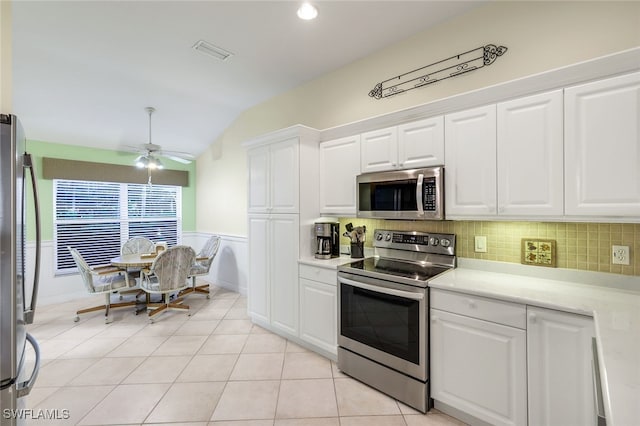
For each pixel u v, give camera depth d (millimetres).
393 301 2070
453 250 2305
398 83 2676
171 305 3766
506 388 1634
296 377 2363
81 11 2230
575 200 1597
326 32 2527
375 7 2219
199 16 2305
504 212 1830
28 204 4000
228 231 4918
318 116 3361
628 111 1451
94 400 2086
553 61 1925
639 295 1603
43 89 3244
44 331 3244
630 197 1453
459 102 1993
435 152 2123
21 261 1302
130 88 3459
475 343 1742
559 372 1470
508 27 2094
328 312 2559
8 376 1154
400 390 2049
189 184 5590
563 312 1456
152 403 2057
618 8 1724
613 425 604
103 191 4703
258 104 4148
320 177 2938
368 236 2875
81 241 4461
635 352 947
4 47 1386
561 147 1636
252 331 3236
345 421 1884
